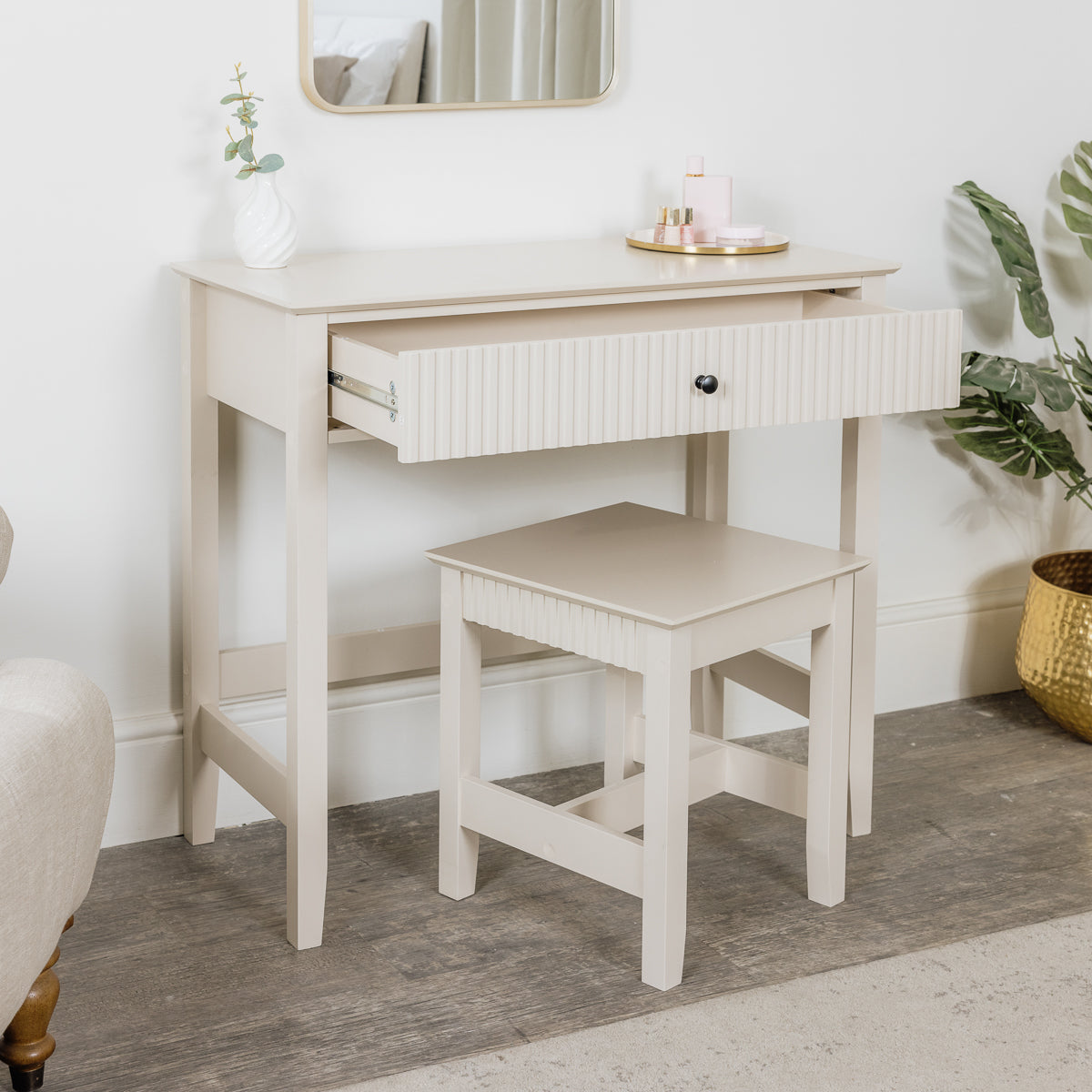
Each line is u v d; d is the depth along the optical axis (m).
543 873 2.00
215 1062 1.57
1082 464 2.74
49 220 1.88
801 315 2.02
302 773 1.76
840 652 1.84
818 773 1.88
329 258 1.98
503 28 2.08
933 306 2.53
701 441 2.32
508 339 1.88
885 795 2.26
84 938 1.82
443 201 2.12
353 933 1.84
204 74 1.93
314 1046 1.60
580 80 2.15
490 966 1.77
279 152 2.00
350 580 2.18
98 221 1.91
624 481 2.34
